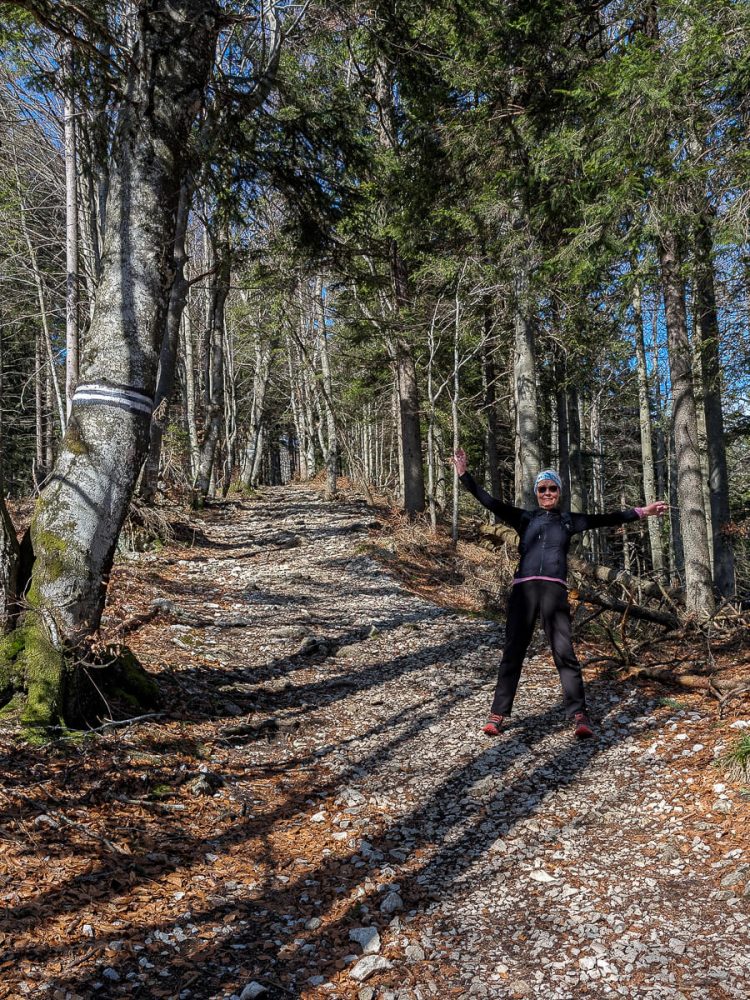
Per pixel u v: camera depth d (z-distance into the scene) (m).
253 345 29.95
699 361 10.80
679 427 9.78
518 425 14.11
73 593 4.64
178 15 4.96
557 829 3.94
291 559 13.37
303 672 7.16
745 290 9.31
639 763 4.52
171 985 2.81
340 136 8.05
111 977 2.81
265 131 7.57
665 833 3.73
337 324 23.20
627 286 8.23
